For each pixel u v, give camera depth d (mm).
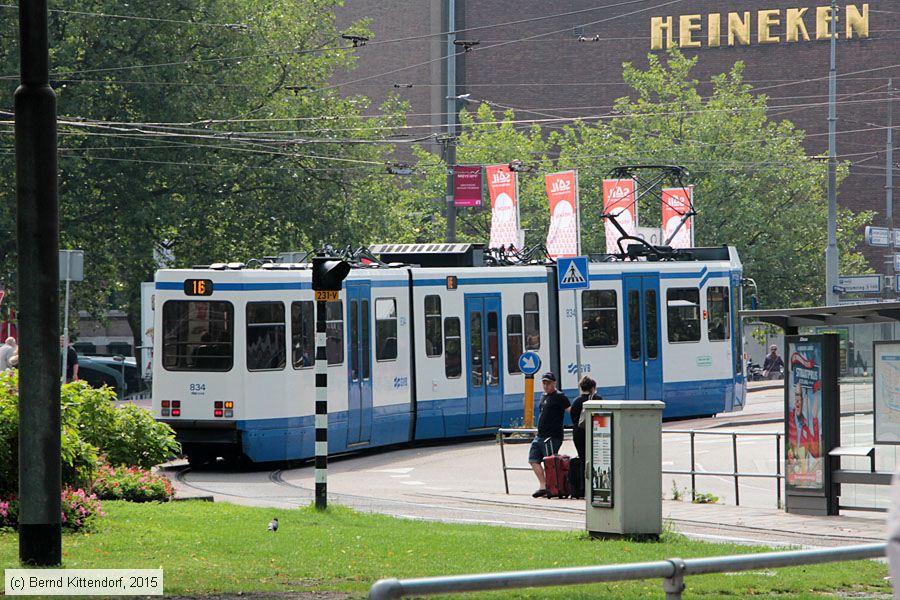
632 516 30438
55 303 23094
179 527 30266
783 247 116875
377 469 51375
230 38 97188
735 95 123938
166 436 38781
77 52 91812
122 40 92625
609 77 159375
